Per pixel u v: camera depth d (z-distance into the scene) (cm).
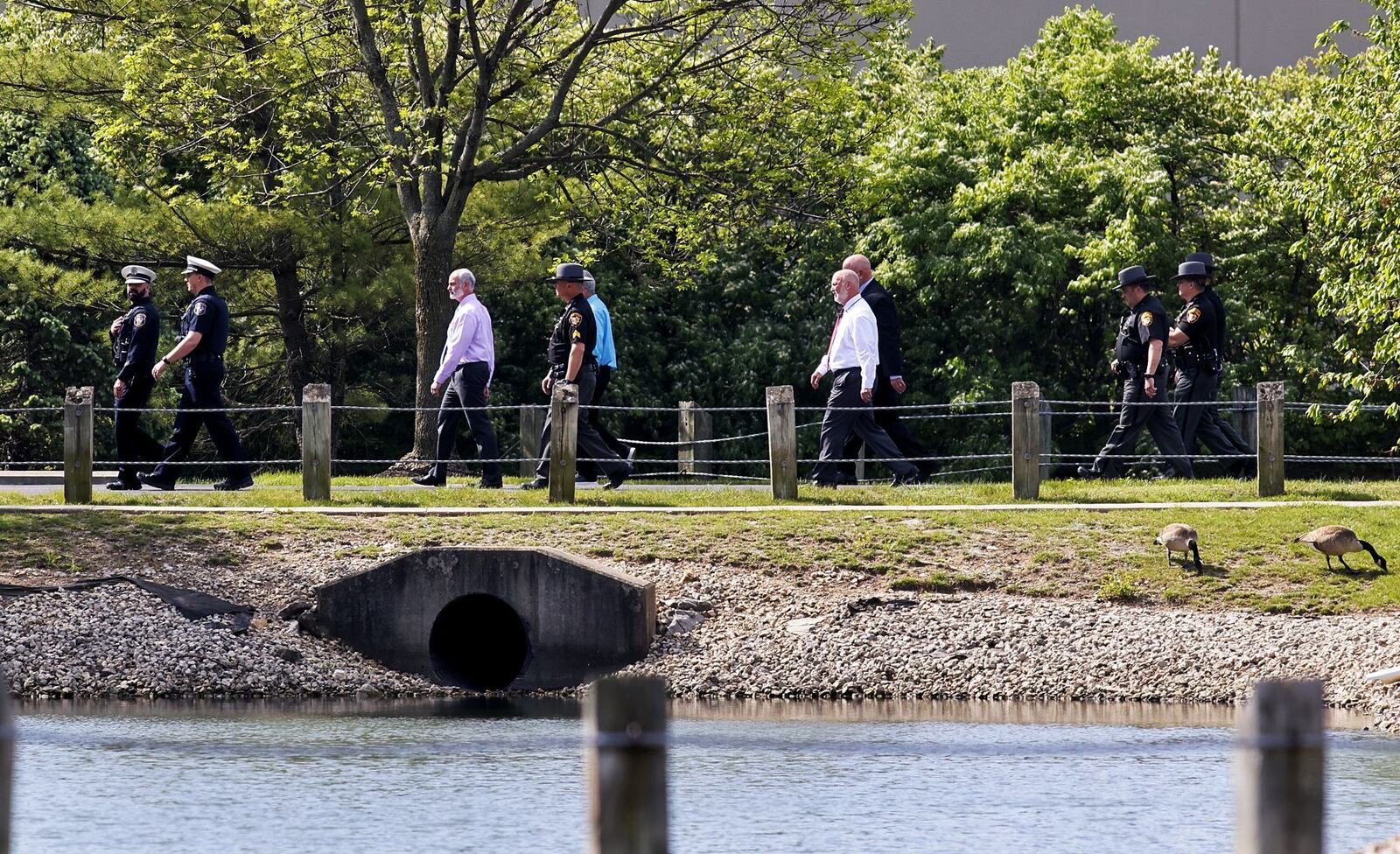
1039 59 11969
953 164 11050
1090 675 5194
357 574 5559
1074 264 10881
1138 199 10450
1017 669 5244
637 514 6341
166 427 11644
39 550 5881
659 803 1916
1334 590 5612
